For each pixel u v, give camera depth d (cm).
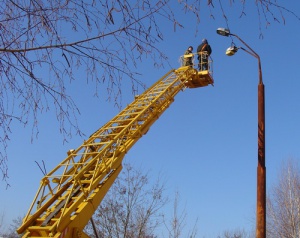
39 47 587
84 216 1098
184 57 2008
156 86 1722
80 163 1178
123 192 2067
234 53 1157
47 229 1009
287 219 3133
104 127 1406
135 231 2008
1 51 577
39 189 1108
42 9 570
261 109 1105
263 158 1048
